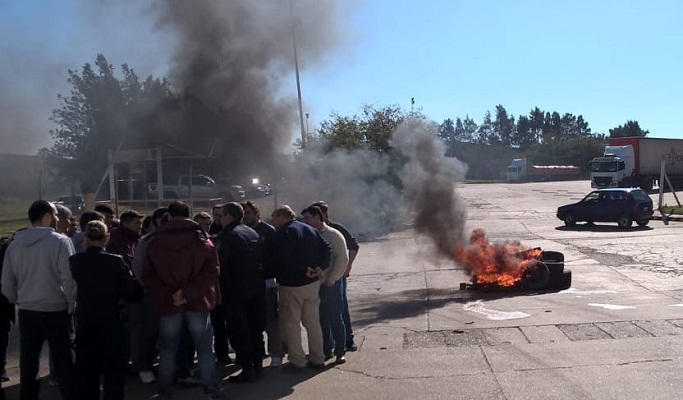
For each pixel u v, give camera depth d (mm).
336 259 7734
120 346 6176
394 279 15477
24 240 6117
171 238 6223
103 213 8734
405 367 7484
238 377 7078
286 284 7352
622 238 23234
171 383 6316
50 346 6184
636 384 6477
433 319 10438
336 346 7812
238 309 7023
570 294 12328
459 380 6852
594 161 53688
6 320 7305
